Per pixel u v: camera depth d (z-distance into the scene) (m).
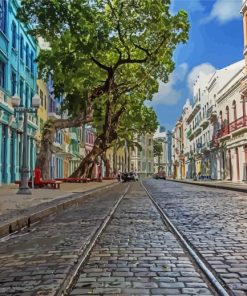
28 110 19.83
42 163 27.78
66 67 26.36
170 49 29.92
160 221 10.66
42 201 15.20
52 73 29.97
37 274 5.27
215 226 9.40
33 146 39.16
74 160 70.19
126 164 112.88
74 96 30.34
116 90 34.66
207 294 4.32
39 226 10.15
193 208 14.03
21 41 34.56
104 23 25.53
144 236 8.19
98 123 40.59
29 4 23.89
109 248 6.96
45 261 6.03
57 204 14.00
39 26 25.69
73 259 6.09
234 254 6.32
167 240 7.70
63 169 60.59
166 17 27.22
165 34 28.50
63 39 25.58
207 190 28.22
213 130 57.38
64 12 23.66
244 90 39.12
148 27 27.81
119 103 40.22
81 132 76.69
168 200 18.31
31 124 36.84
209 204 15.69
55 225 10.21
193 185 40.69
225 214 11.95
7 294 4.45
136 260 6.02
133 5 26.86
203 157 67.31
